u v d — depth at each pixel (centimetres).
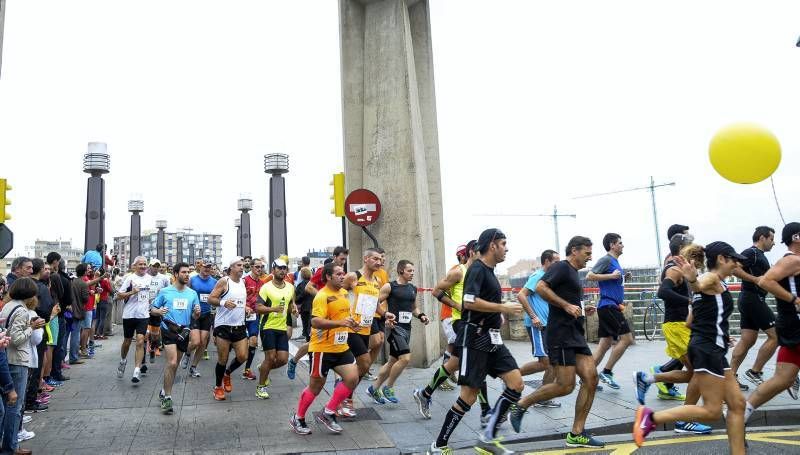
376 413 688
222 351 768
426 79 1187
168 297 730
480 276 515
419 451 550
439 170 1180
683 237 679
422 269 1037
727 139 675
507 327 1395
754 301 713
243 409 714
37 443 568
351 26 1134
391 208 1066
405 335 741
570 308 531
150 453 538
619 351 776
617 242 769
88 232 1748
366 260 721
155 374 984
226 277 785
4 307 531
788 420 658
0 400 477
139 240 2247
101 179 1781
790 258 535
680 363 687
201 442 573
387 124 1087
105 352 1282
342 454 540
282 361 775
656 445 556
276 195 1997
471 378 511
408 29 1126
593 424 614
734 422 452
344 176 1115
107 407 724
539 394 544
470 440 581
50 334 755
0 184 1039
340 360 601
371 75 1112
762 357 737
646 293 1525
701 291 470
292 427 621
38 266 707
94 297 1227
